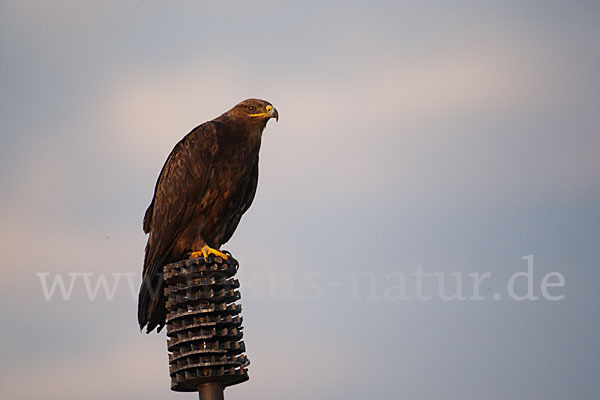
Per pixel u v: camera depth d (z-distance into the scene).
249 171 16.05
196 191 15.56
